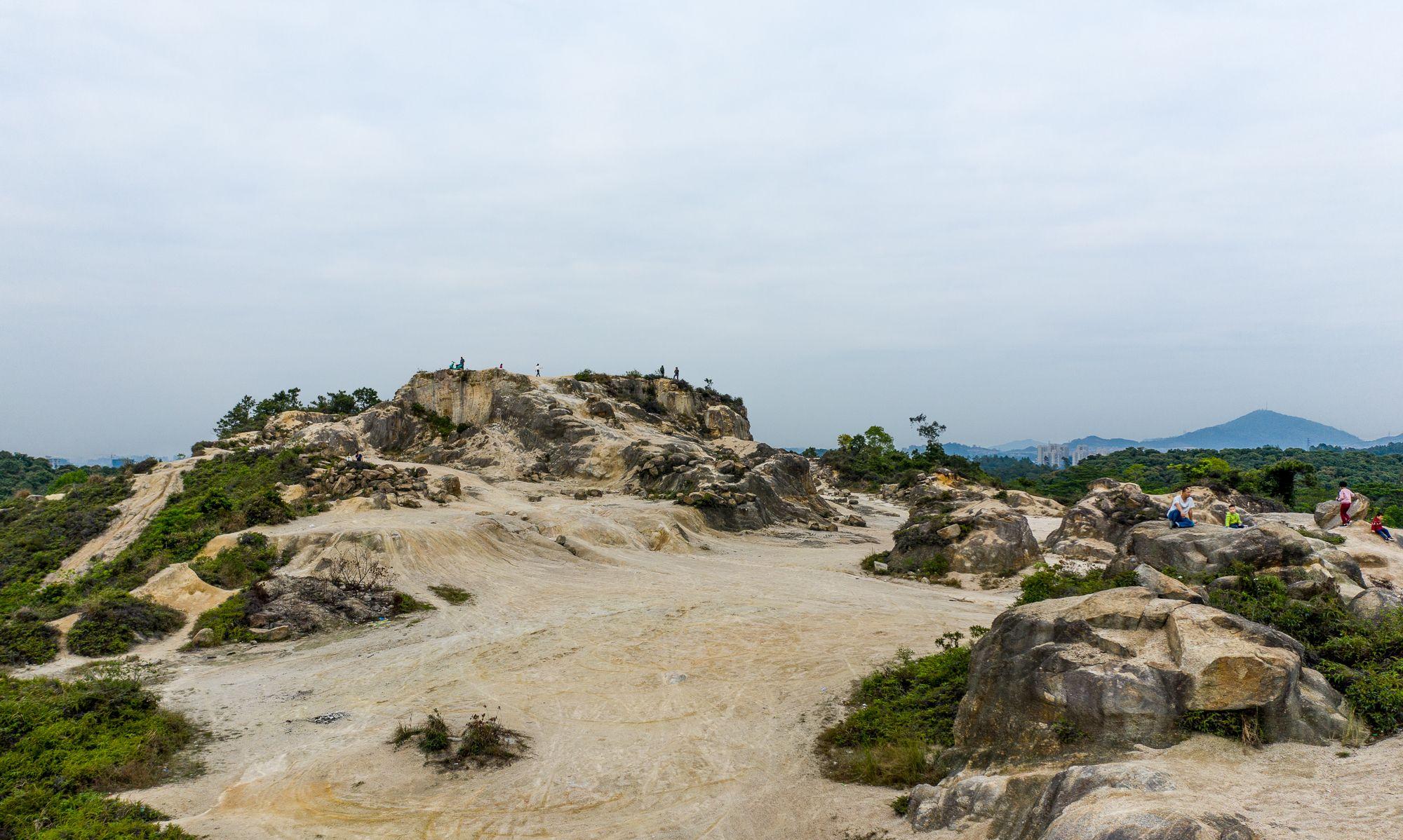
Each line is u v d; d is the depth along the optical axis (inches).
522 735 687.7
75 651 958.4
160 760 645.3
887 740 607.8
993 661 522.9
